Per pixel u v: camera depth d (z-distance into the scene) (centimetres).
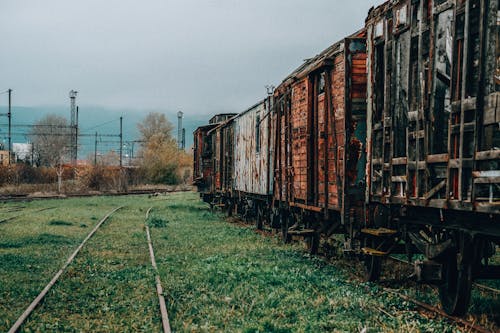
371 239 928
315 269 1059
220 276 992
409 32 720
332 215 1123
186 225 2048
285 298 830
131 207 3144
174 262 1184
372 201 845
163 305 768
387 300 790
